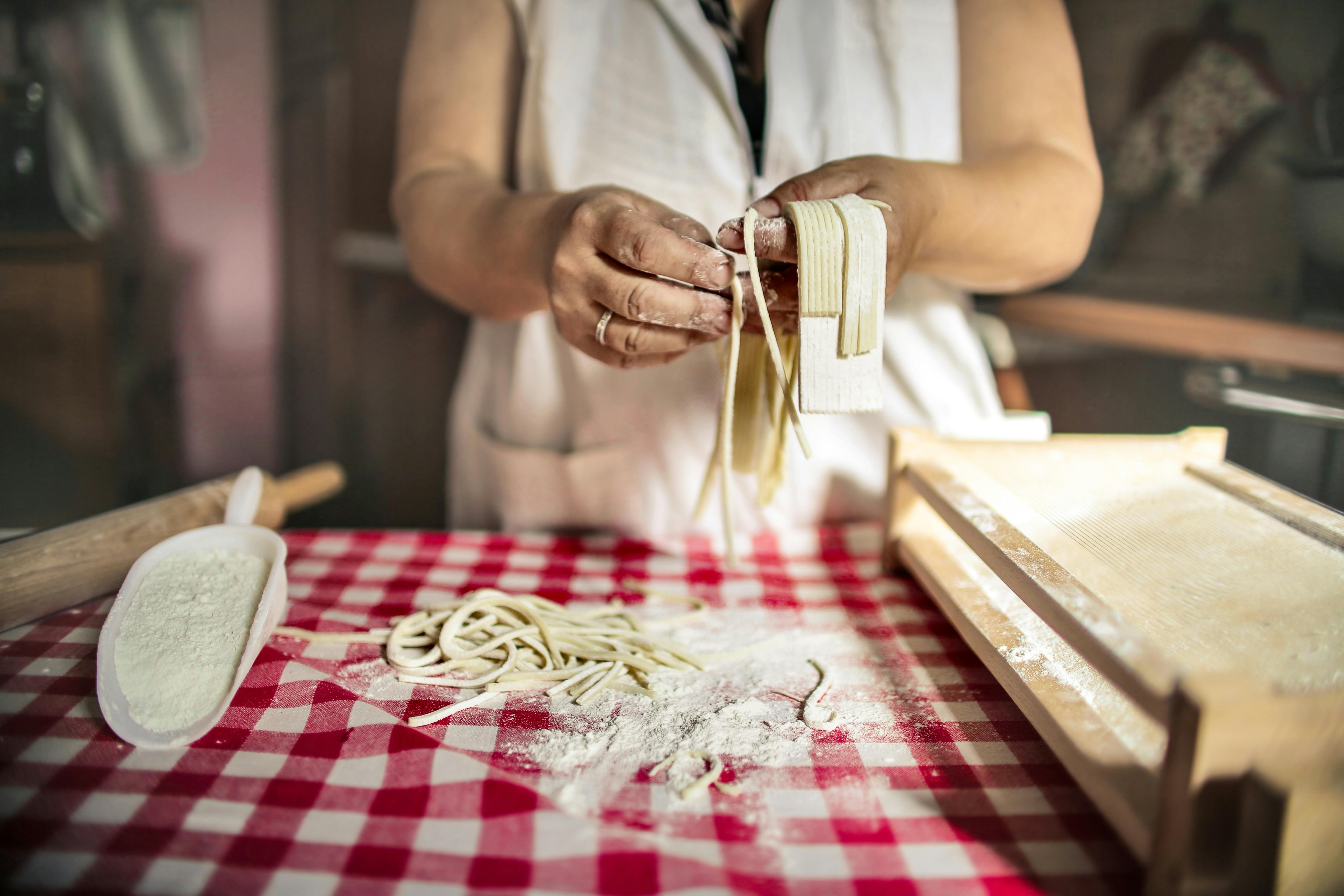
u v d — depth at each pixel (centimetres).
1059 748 68
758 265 82
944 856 62
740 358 94
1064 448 105
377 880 58
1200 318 190
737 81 117
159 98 262
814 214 72
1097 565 80
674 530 135
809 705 79
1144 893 57
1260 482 97
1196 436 106
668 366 125
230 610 84
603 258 82
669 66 116
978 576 94
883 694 83
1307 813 49
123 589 83
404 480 289
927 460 105
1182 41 248
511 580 107
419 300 298
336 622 95
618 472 131
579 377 129
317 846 61
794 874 60
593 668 85
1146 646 59
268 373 299
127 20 251
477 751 74
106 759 70
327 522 275
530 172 128
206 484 104
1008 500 94
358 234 299
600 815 66
